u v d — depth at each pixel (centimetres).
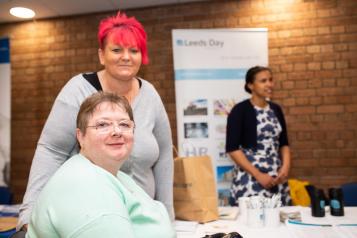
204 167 182
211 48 340
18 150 412
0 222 195
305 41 354
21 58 416
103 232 79
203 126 337
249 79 273
